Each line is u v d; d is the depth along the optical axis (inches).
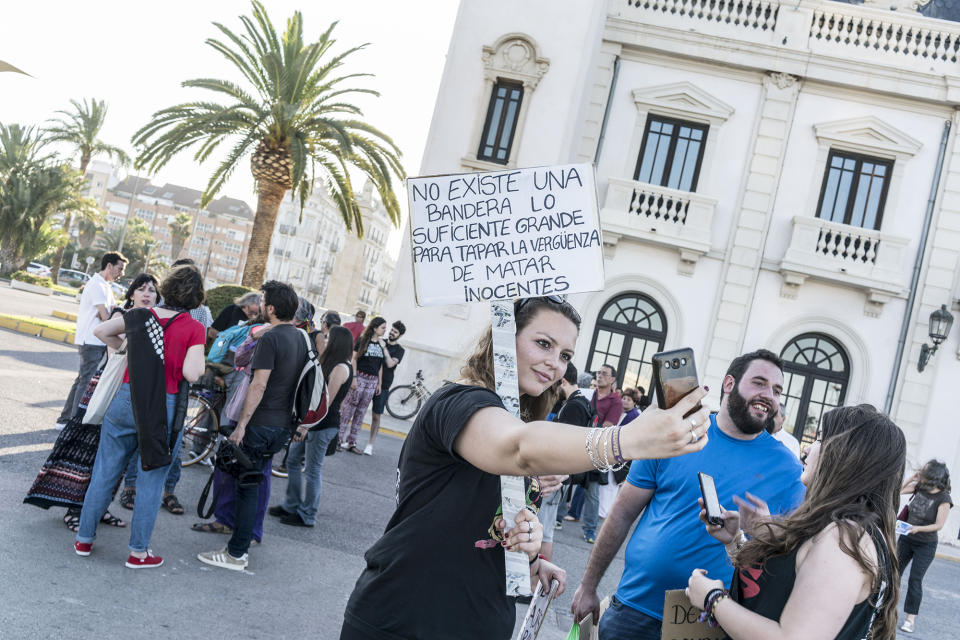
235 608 173.8
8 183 1763.0
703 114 662.5
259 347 210.1
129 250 3779.5
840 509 81.7
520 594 72.2
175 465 241.0
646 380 652.1
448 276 81.3
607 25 674.8
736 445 121.3
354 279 3671.3
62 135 1876.2
